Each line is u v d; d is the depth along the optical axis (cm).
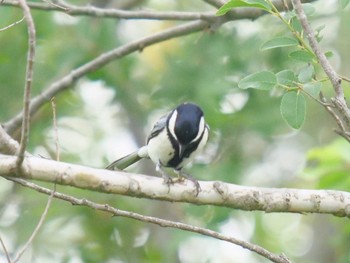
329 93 1441
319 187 1184
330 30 1652
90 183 741
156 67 1664
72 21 1541
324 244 1698
